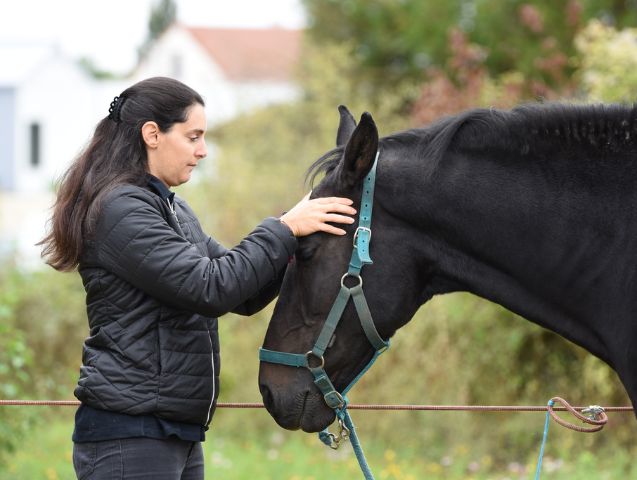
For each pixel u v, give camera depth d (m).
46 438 12.12
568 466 10.24
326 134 17.14
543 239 4.62
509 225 4.64
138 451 4.64
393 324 4.72
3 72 50.50
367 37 31.23
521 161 4.69
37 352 15.12
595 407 5.27
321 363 4.72
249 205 16.34
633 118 4.62
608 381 11.09
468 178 4.68
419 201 4.68
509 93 14.64
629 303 4.50
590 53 12.74
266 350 4.80
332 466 11.15
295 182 16.50
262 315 13.68
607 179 4.60
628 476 9.98
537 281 4.68
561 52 21.86
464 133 4.76
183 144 4.91
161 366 4.68
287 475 10.62
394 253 4.70
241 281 4.62
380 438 12.38
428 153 4.73
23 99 49.62
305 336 4.72
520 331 11.59
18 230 24.83
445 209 4.68
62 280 15.70
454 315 11.99
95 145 4.93
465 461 11.32
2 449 9.97
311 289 4.69
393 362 12.67
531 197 4.64
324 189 4.76
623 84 11.75
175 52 50.81
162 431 4.70
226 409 13.84
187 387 4.73
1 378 12.49
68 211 4.83
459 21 27.19
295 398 4.76
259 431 13.48
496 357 12.06
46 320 15.18
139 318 4.70
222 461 11.14
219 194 16.58
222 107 21.47
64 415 14.00
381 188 4.70
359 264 4.63
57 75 50.62
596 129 4.65
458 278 4.78
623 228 4.54
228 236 16.08
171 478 4.73
